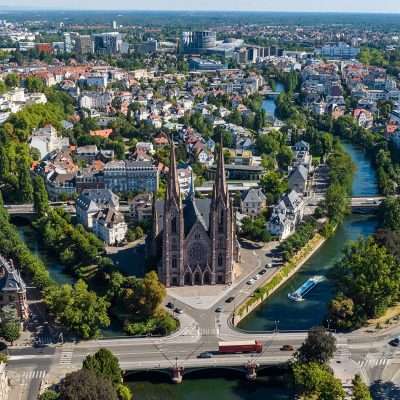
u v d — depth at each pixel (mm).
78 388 190750
